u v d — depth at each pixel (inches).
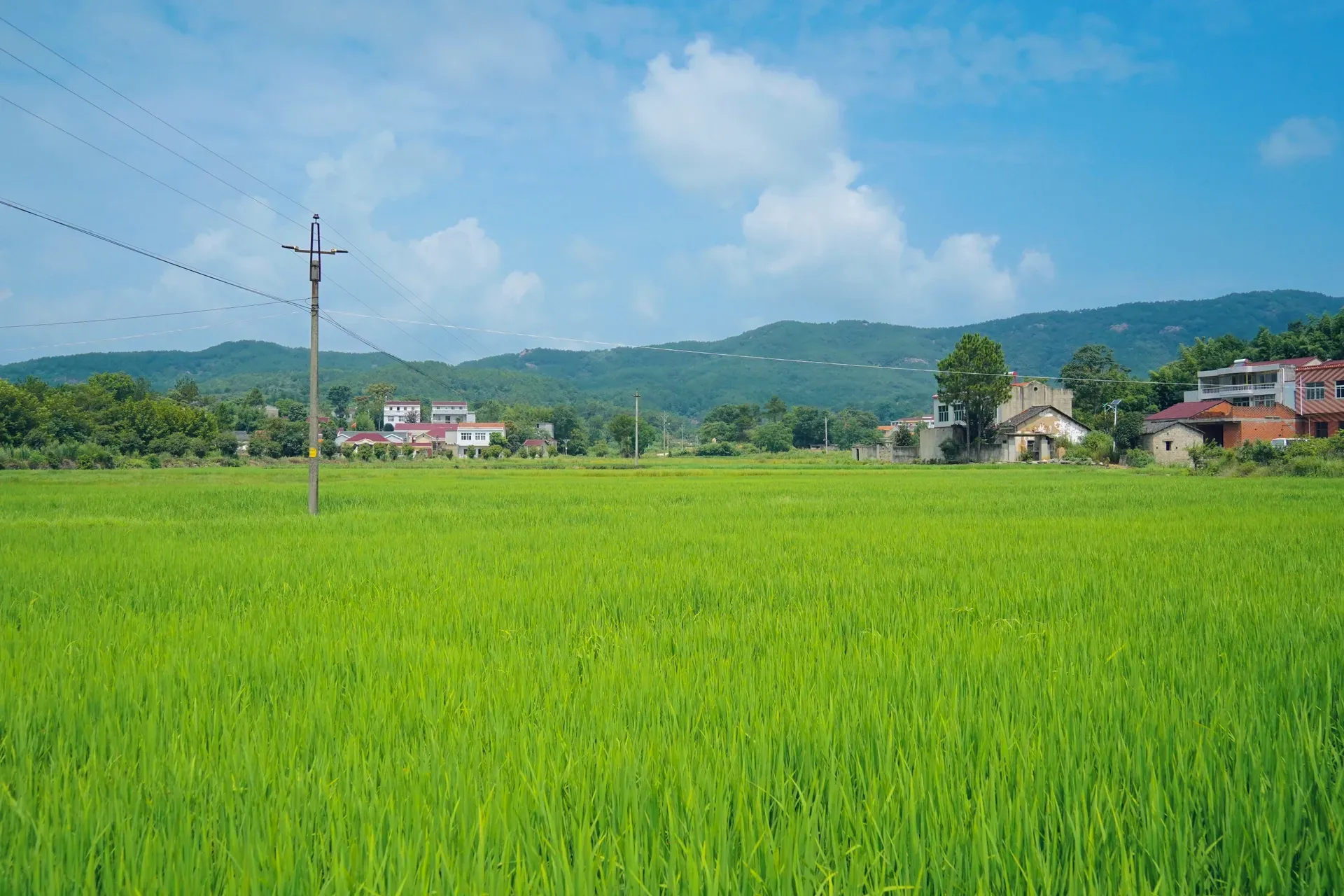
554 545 545.6
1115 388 3563.0
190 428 3147.1
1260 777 137.7
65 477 1894.7
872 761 153.3
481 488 1407.5
